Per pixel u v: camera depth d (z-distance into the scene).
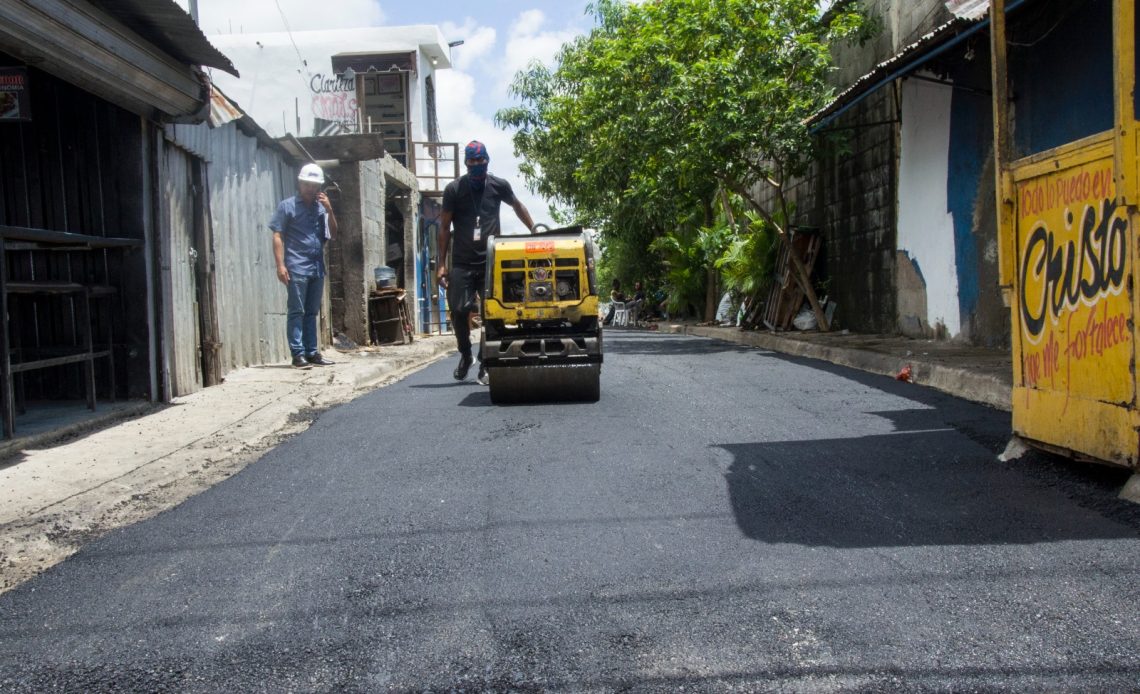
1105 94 7.32
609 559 3.28
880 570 3.08
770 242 16.25
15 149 6.88
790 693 2.26
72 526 3.97
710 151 13.53
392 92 26.14
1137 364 3.73
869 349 10.30
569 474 4.57
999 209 4.72
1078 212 4.11
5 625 2.91
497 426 6.02
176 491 4.62
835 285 15.02
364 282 13.52
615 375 9.09
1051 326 4.33
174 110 7.01
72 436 5.88
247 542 3.66
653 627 2.67
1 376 5.40
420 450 5.32
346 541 3.61
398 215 18.91
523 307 6.90
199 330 8.17
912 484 4.20
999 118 4.69
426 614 2.84
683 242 25.50
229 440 5.78
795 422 5.88
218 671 2.51
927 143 11.09
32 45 5.12
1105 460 3.94
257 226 10.32
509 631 2.68
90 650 2.68
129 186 6.89
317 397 7.70
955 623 2.63
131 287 6.96
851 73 14.73
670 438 5.43
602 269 36.38
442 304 23.41
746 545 3.39
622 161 18.41
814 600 2.84
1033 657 2.41
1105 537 3.33
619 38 17.17
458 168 22.08
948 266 10.61
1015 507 3.75
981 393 6.84
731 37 13.52
